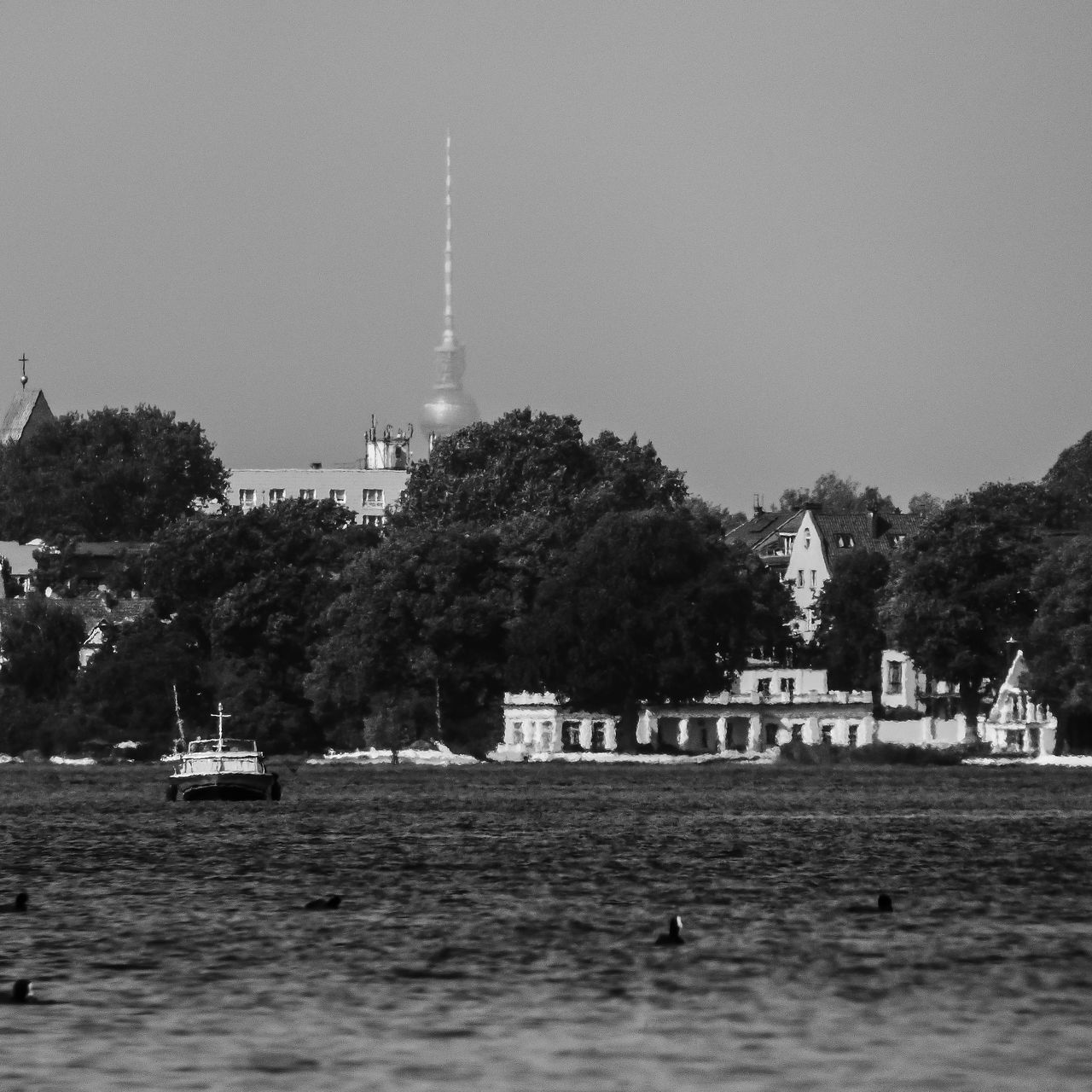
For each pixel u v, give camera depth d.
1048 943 162.62
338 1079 122.44
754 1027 133.88
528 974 150.00
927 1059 126.25
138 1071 124.19
